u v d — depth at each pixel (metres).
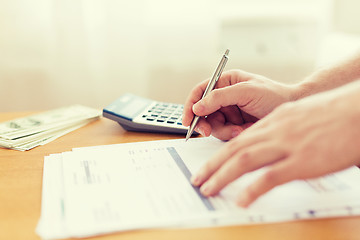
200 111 0.54
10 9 1.20
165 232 0.32
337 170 0.33
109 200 0.37
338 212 0.34
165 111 0.68
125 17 1.26
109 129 0.65
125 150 0.51
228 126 0.55
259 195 0.34
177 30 1.31
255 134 0.37
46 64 1.27
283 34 1.37
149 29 1.30
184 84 1.37
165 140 0.56
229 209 0.35
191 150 0.51
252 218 0.33
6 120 0.73
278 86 0.59
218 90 0.54
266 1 1.34
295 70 1.40
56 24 1.23
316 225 0.33
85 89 1.30
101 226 0.32
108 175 0.43
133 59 1.30
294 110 0.37
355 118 0.33
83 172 0.44
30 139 0.58
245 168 0.36
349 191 0.37
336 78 0.64
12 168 0.48
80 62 1.27
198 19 1.30
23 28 1.23
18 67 1.26
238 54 1.39
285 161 0.34
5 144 0.55
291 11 1.35
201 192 0.38
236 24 1.37
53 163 0.48
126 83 1.32
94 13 1.26
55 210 0.36
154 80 1.36
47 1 1.22
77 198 0.37
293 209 0.34
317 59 1.36
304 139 0.34
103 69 1.32
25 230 0.33
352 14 1.33
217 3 1.30
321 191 0.37
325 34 1.34
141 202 0.36
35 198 0.39
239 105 0.56
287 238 0.31
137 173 0.43
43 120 0.68
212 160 0.39
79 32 1.24
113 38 1.27
